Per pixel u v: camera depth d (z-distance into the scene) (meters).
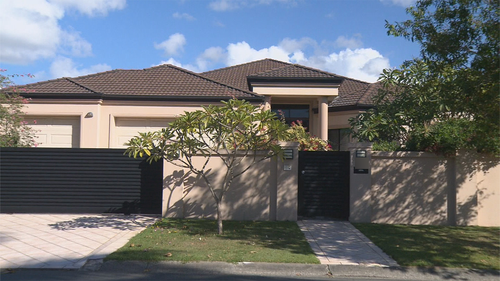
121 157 11.06
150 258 7.02
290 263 6.92
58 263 6.88
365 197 10.43
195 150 9.77
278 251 7.58
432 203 10.41
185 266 6.82
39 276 6.42
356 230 9.55
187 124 8.36
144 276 6.54
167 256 7.15
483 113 8.24
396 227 9.95
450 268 6.86
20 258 7.12
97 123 15.23
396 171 10.51
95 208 10.98
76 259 7.07
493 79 7.88
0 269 6.64
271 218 10.61
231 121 8.48
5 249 7.64
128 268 6.83
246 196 10.64
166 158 9.48
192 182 10.73
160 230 9.21
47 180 11.00
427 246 8.16
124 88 16.17
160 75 17.77
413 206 10.45
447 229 9.80
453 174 10.38
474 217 10.23
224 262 6.92
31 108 15.13
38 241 8.20
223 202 10.66
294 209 10.49
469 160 10.27
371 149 10.52
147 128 15.70
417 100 10.35
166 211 10.66
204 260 7.00
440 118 10.53
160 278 6.45
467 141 10.09
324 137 17.25
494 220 10.24
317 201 10.69
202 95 15.61
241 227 9.68
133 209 10.98
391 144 11.16
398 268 6.84
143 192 11.02
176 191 10.66
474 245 8.27
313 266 6.87
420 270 6.82
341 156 10.70
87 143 15.16
